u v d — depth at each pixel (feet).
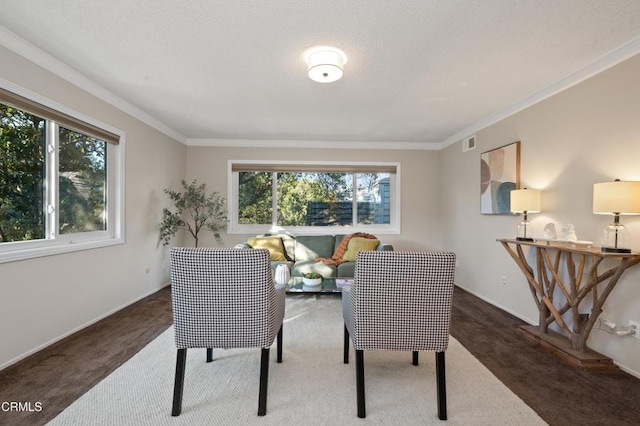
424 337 5.03
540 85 8.64
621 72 6.70
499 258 10.89
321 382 5.99
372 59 7.22
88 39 6.52
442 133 14.10
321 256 14.48
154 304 10.77
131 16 5.73
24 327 6.81
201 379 6.09
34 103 7.00
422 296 4.96
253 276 4.90
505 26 5.93
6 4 5.41
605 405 5.32
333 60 6.82
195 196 13.96
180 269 4.87
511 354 7.26
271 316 5.16
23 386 5.74
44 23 5.97
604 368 6.49
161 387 5.77
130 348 7.36
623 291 6.59
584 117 7.57
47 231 7.70
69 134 8.39
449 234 14.84
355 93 9.36
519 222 9.87
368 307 5.02
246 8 5.46
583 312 7.23
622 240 6.22
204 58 7.28
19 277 6.69
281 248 14.21
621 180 6.69
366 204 16.44
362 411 4.96
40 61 7.08
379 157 15.94
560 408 5.24
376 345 5.07
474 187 12.57
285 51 6.93
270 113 11.35
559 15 5.58
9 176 6.78
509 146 10.24
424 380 6.11
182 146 15.01
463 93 9.27
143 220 11.59
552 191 8.55
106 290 9.51
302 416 4.99
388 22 5.83
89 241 9.02
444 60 7.27
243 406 5.24
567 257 7.08
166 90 9.25
